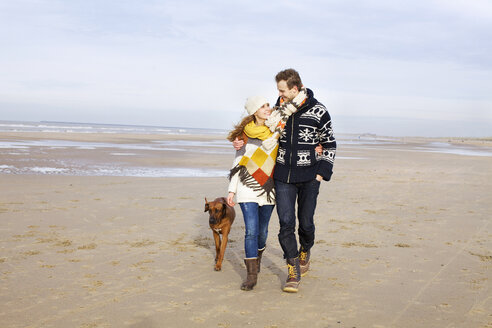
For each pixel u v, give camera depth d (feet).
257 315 11.17
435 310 11.58
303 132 12.82
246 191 13.26
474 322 10.78
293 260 12.94
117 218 23.03
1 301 11.73
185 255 16.83
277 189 13.17
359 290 13.15
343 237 19.98
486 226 22.68
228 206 15.07
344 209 27.12
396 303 12.08
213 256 16.83
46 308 11.32
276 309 11.60
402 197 32.50
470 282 13.94
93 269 14.74
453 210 27.25
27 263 15.14
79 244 17.83
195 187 35.45
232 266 15.60
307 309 11.62
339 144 157.58
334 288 13.32
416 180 44.34
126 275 14.23
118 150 78.02
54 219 22.18
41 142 92.43
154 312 11.24
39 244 17.58
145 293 12.63
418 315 11.23
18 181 34.96
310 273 14.83
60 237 18.80
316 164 13.07
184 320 10.78
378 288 13.33
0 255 15.94
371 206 28.40
